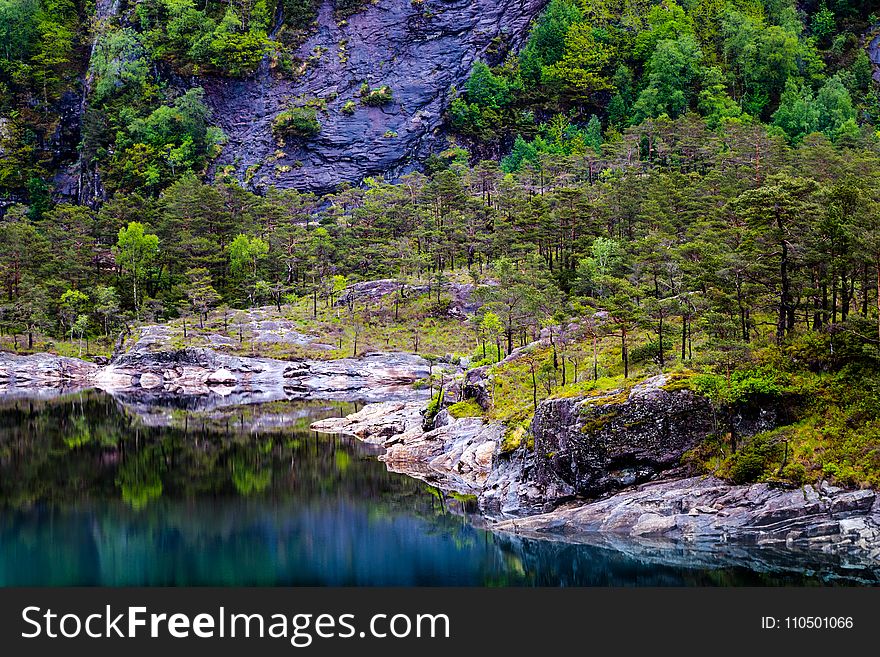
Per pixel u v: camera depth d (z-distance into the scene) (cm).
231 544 6381
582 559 5728
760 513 5744
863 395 6191
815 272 7331
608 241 13612
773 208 7106
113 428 11412
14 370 15512
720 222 11306
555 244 15612
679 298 8225
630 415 6353
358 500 7644
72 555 6166
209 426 11594
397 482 8319
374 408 11775
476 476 8125
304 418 12212
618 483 6369
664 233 12925
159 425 11669
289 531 6719
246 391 14812
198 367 15188
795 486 5784
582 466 6444
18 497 7888
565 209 15575
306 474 8688
